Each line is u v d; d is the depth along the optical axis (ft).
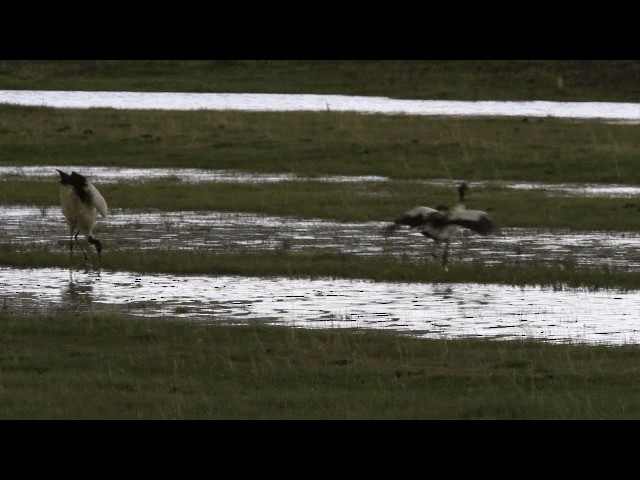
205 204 254.68
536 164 318.04
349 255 199.21
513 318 157.99
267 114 419.95
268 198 263.49
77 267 190.19
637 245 213.46
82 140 351.87
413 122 399.65
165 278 183.32
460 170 312.29
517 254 203.62
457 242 214.48
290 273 185.37
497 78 568.41
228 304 165.37
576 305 165.99
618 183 298.35
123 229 226.58
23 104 471.21
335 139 357.20
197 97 531.50
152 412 113.29
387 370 130.52
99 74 593.83
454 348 140.46
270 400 118.01
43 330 146.41
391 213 245.24
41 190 273.54
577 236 222.48
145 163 322.96
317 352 137.90
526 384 124.98
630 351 138.82
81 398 117.80
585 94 544.62
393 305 165.37
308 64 607.78
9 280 180.55
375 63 602.03
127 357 134.41
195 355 135.74
